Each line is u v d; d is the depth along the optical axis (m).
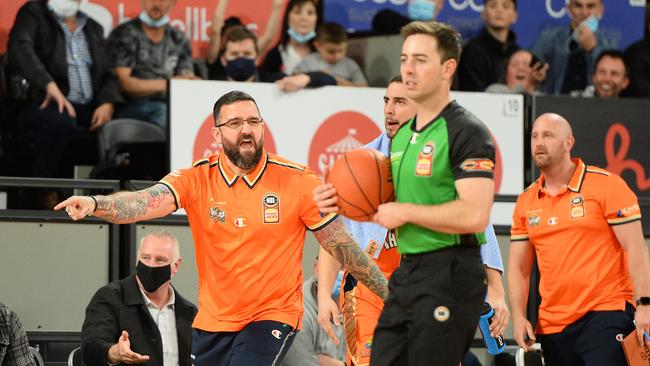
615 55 20.02
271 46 18.56
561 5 20.00
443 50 7.35
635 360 11.38
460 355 7.46
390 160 7.91
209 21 18.33
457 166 7.25
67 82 17.59
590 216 11.66
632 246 11.53
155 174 17.39
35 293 12.86
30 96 17.42
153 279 11.14
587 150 16.39
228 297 9.53
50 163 17.53
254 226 9.50
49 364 12.91
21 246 12.84
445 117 7.38
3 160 17.38
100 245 13.07
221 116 9.48
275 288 9.52
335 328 12.33
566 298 11.82
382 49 18.75
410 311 7.41
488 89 19.50
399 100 10.20
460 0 19.56
